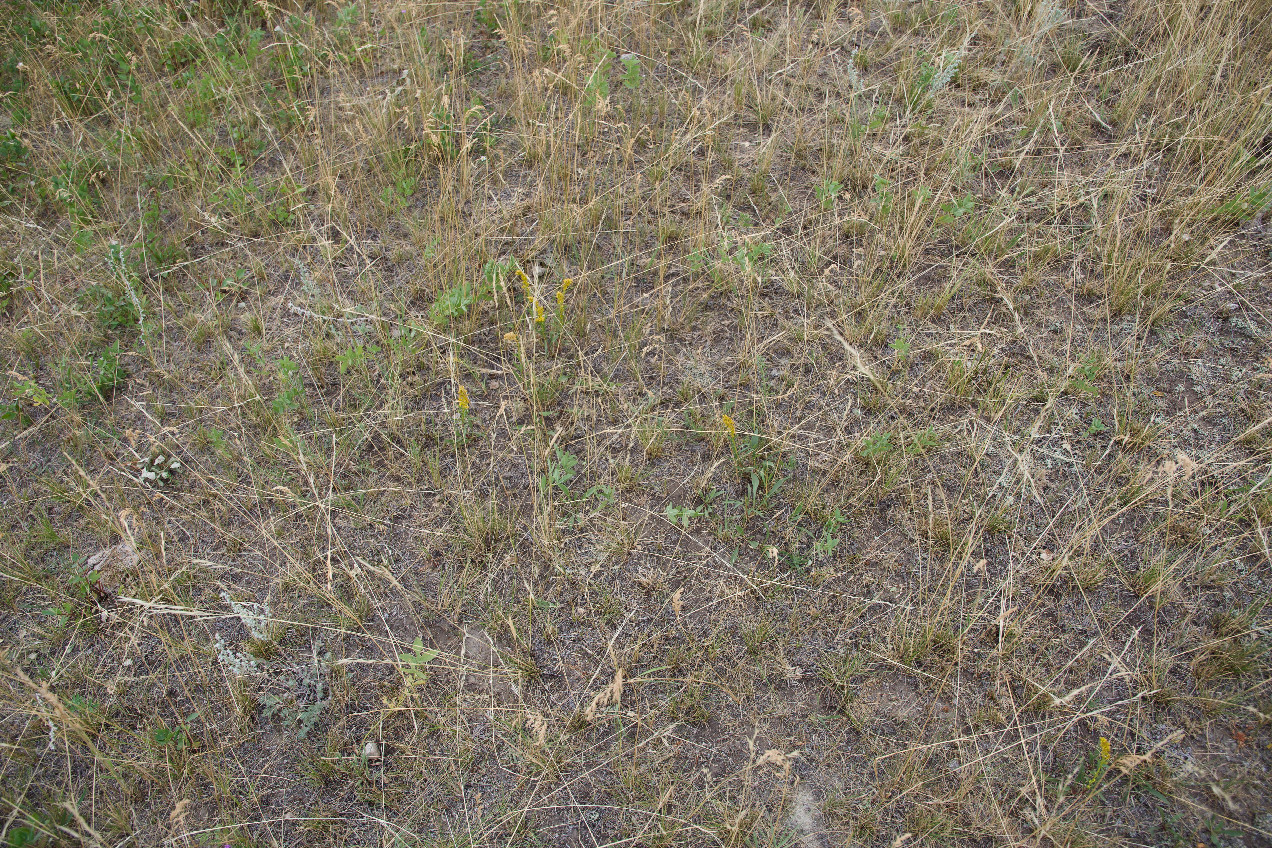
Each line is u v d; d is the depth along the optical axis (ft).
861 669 9.53
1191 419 11.02
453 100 16.01
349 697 9.70
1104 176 13.48
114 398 12.84
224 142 16.55
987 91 15.49
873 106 14.96
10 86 17.79
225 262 14.43
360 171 14.92
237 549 11.02
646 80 16.52
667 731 9.21
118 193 15.60
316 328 13.12
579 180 14.96
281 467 11.71
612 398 12.01
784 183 14.52
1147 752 8.71
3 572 10.96
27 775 9.48
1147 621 9.60
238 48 18.30
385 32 18.19
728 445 11.32
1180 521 10.16
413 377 12.39
